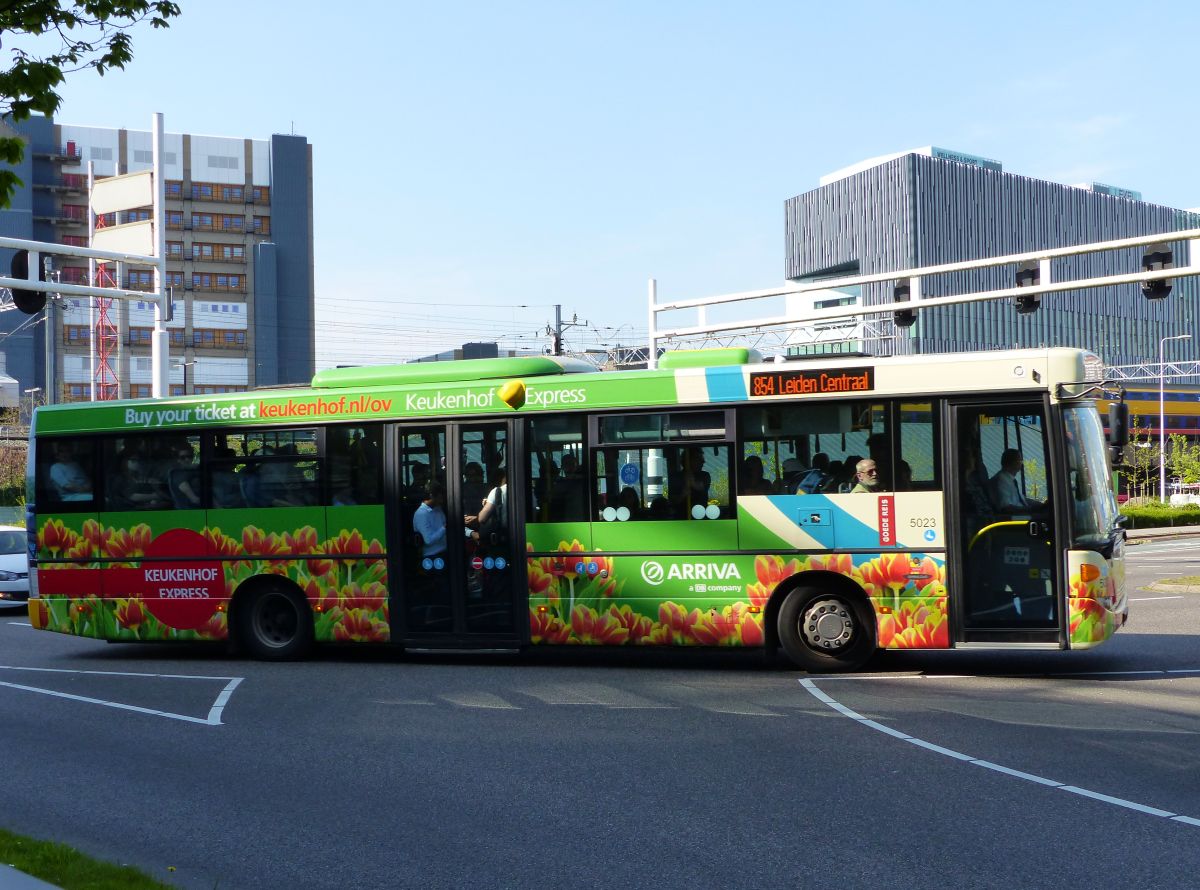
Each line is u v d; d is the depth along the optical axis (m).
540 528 12.84
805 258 114.81
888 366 11.90
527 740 8.96
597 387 12.77
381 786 7.64
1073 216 112.69
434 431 13.34
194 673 13.21
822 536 11.95
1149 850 5.86
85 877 5.45
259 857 6.14
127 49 8.52
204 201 129.00
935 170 102.94
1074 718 9.33
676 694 10.96
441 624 13.22
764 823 6.50
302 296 132.88
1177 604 19.17
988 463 11.59
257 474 14.04
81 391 123.19
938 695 10.55
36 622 14.84
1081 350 11.56
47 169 125.81
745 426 12.27
